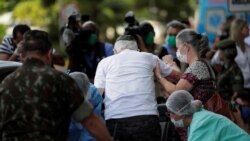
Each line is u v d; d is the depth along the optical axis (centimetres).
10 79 796
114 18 4956
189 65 1114
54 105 786
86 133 959
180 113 1002
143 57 1071
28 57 805
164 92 1205
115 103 1038
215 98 1100
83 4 4850
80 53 1398
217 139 981
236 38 1582
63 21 2169
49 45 816
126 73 1052
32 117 779
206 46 1175
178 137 1104
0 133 795
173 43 1402
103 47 1410
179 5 5381
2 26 2864
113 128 1034
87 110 811
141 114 1027
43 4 4347
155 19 5147
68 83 796
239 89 1430
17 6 4134
